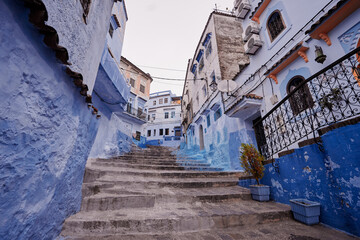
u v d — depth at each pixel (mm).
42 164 1761
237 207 3438
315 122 4113
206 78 12211
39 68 1540
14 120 1327
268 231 2631
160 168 6664
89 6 2918
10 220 1388
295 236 2414
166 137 28516
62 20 1997
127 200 3230
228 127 8430
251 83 7008
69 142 2330
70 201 2600
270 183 4137
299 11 5051
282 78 5332
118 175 4938
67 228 2391
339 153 2557
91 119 3125
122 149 9453
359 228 2254
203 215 2857
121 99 8055
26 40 1354
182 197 3742
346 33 3631
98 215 2752
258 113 6742
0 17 1123
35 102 1554
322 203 2814
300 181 3250
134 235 2410
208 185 4996
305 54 4539
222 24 11422
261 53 6629
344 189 2469
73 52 2379
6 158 1287
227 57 10320
